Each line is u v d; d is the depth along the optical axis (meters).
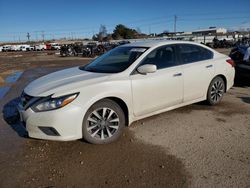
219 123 4.91
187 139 4.23
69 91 3.74
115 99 4.20
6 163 3.57
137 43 5.21
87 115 3.87
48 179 3.19
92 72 4.50
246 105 6.03
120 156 3.71
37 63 21.77
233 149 3.86
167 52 4.90
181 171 3.30
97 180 3.15
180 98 5.03
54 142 4.18
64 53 34.09
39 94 3.79
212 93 5.77
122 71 4.29
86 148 3.96
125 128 4.71
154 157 3.66
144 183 3.07
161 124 4.89
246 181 3.07
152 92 4.51
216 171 3.29
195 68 5.21
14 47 65.12
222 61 5.84
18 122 5.14
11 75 13.08
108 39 93.31
